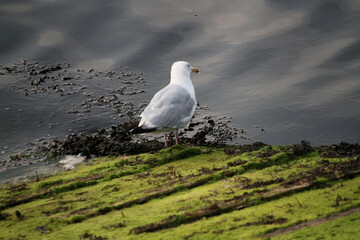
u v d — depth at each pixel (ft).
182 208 25.46
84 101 51.26
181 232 22.41
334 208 22.94
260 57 56.54
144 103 50.62
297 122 44.98
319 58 55.01
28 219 26.53
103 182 32.91
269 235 21.12
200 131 44.55
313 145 41.32
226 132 44.24
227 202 25.55
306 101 47.91
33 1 72.54
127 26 65.31
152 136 44.98
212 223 23.04
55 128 46.01
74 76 56.54
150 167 35.40
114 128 45.47
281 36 60.29
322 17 63.77
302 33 60.59
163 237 22.07
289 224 21.80
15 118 47.70
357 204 22.98
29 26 65.92
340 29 60.59
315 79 51.34
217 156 37.06
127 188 30.66
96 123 46.96
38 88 53.98
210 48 59.31
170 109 38.75
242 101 49.37
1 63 58.85
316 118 45.21
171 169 34.40
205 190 28.35
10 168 38.45
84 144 41.68
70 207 28.02
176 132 41.09
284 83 51.37
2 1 72.33
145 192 29.22
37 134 44.80
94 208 27.37
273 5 68.49
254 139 42.91
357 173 27.94
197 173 32.27
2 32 64.34
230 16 66.64
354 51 55.47
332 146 36.55
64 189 31.91
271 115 46.50
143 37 62.75
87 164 38.63
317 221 21.84
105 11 69.26
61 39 63.52
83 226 24.76
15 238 23.90
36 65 58.59
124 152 40.68
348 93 48.37
